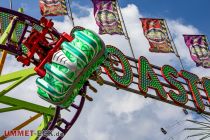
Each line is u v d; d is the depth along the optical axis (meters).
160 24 42.22
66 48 18.09
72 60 17.88
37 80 18.58
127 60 34.59
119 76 33.22
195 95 37.72
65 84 18.02
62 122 20.78
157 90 35.00
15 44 18.92
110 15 39.59
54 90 18.08
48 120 23.55
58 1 37.06
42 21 18.81
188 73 39.09
